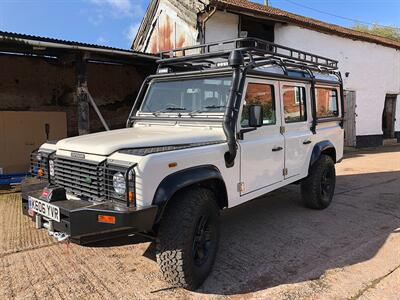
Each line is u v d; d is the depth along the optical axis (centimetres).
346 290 344
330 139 615
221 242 464
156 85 493
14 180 732
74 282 362
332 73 648
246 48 420
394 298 328
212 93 421
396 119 1758
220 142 389
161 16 1299
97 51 759
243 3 1248
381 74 1631
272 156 463
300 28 1301
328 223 536
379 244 454
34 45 683
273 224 532
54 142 416
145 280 366
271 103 471
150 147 342
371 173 936
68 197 362
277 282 360
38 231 498
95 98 1054
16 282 362
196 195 345
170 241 328
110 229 297
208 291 344
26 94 973
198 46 491
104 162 326
